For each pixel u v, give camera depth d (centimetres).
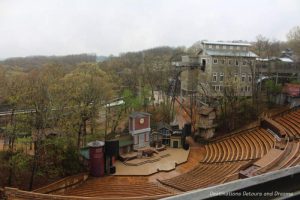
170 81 6512
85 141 4088
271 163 2641
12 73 5350
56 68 5847
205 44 5641
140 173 3512
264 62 5541
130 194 2811
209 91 5478
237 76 5222
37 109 3152
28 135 3359
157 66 7150
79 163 3584
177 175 3456
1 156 3212
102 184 3212
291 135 3697
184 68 6006
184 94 6400
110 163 3541
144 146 4350
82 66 5766
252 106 5000
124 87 6081
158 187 3016
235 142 4253
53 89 3575
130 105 5031
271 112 4831
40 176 3275
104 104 4241
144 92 5906
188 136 4959
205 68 5669
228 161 3556
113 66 9062
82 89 3812
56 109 3425
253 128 4506
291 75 5528
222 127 4862
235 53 5538
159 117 5375
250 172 2395
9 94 3466
